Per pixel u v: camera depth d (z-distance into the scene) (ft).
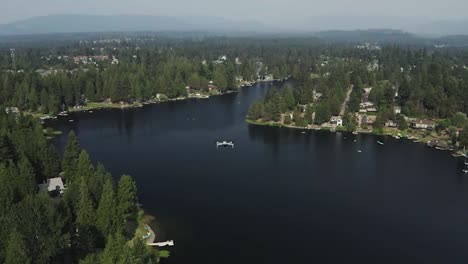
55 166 604.49
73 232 416.26
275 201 589.73
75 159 593.83
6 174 488.44
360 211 565.53
